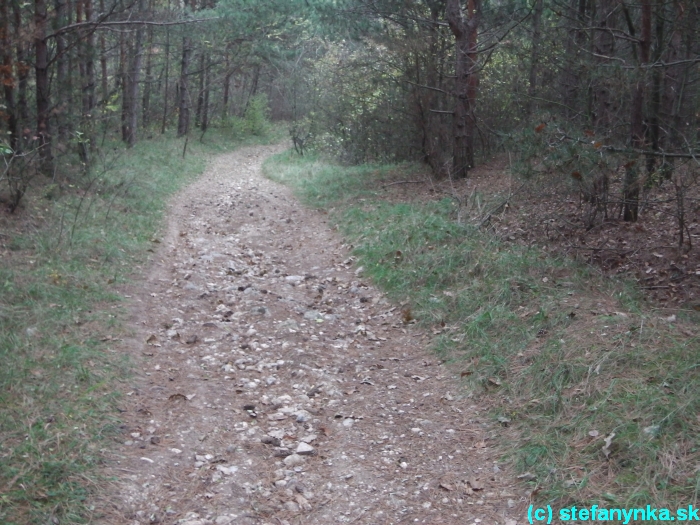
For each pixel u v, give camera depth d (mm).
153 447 4398
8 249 7660
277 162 22484
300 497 4020
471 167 13781
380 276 8180
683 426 4035
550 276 7023
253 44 26219
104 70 17891
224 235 11078
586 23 10023
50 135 10727
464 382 5441
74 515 3547
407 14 14523
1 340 5316
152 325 6559
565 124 7176
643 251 7410
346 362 6078
